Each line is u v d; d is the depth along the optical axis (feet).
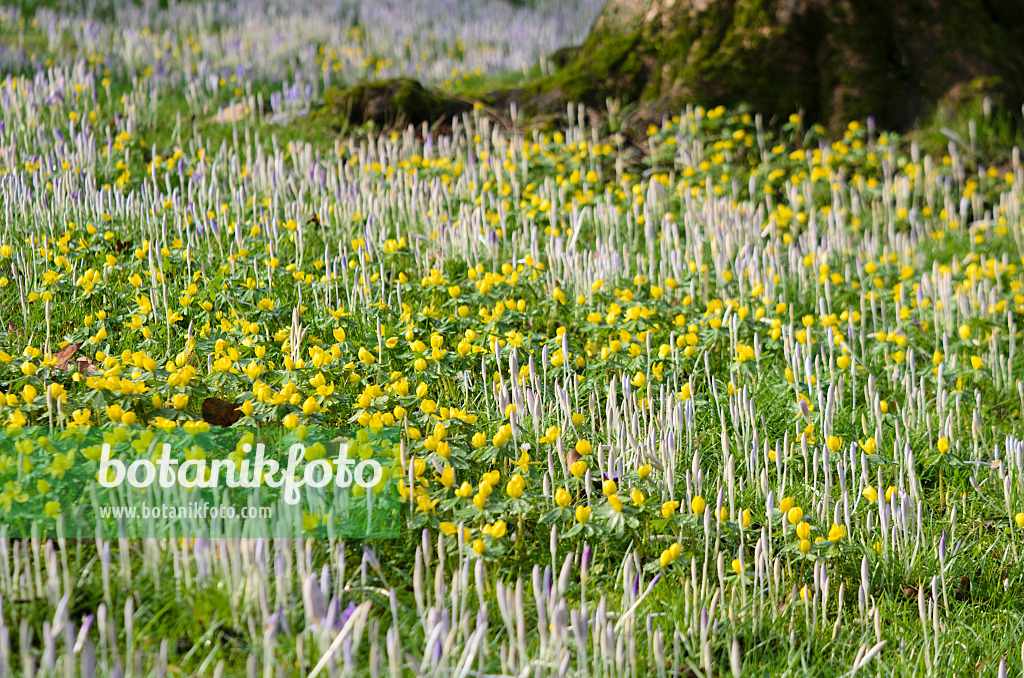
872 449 14.76
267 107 36.76
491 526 11.87
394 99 34.45
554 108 35.70
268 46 47.42
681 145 32.17
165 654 8.81
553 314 19.51
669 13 36.60
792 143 34.42
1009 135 33.86
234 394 14.64
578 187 28.53
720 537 12.39
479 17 65.57
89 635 9.82
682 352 17.49
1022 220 28.48
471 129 34.96
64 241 18.89
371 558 10.76
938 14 36.35
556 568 11.98
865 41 35.76
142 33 46.68
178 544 11.16
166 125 31.94
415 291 19.36
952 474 15.65
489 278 18.26
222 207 22.18
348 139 32.99
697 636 10.98
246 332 15.75
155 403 12.59
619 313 17.81
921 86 35.73
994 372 19.02
